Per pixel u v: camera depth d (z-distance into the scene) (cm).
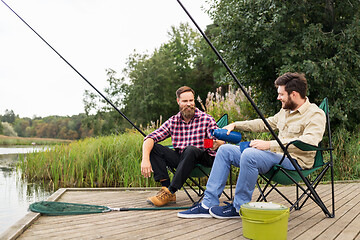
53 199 275
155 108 2288
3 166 670
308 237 171
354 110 589
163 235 174
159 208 242
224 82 703
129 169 455
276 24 586
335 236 172
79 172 488
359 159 490
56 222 201
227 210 211
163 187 259
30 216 206
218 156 219
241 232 180
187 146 246
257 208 163
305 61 539
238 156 216
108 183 454
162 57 2405
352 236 172
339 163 484
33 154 551
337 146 500
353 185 372
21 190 421
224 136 232
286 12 576
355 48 579
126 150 506
